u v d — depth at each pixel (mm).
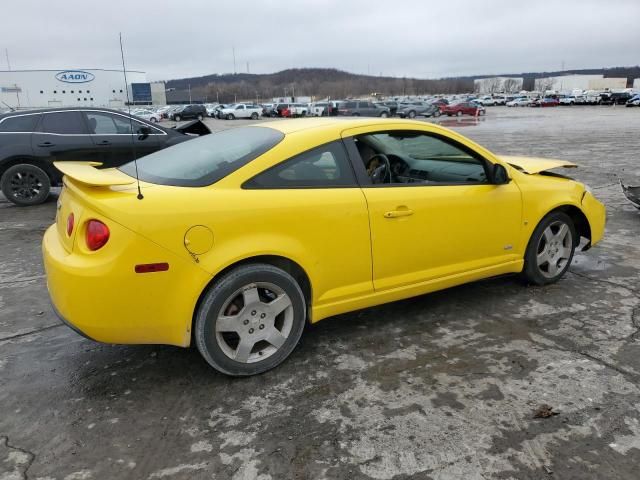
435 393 2770
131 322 2613
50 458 2326
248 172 2855
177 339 2744
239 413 2635
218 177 2812
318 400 2732
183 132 8922
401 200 3279
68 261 2598
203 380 2949
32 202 8031
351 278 3188
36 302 4164
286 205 2873
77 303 2555
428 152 3650
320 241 3000
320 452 2334
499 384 2840
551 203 4043
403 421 2535
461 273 3674
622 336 3379
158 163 3271
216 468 2248
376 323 3646
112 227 2525
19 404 2746
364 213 3131
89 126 8094
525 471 2186
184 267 2633
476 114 46844
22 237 6168
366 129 3309
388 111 42781
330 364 3096
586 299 3994
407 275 3424
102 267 2512
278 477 2189
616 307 3840
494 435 2416
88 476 2213
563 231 4227
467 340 3367
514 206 3834
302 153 3014
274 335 2965
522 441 2371
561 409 2600
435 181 3756
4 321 3805
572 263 4859
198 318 2736
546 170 4398
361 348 3287
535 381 2859
